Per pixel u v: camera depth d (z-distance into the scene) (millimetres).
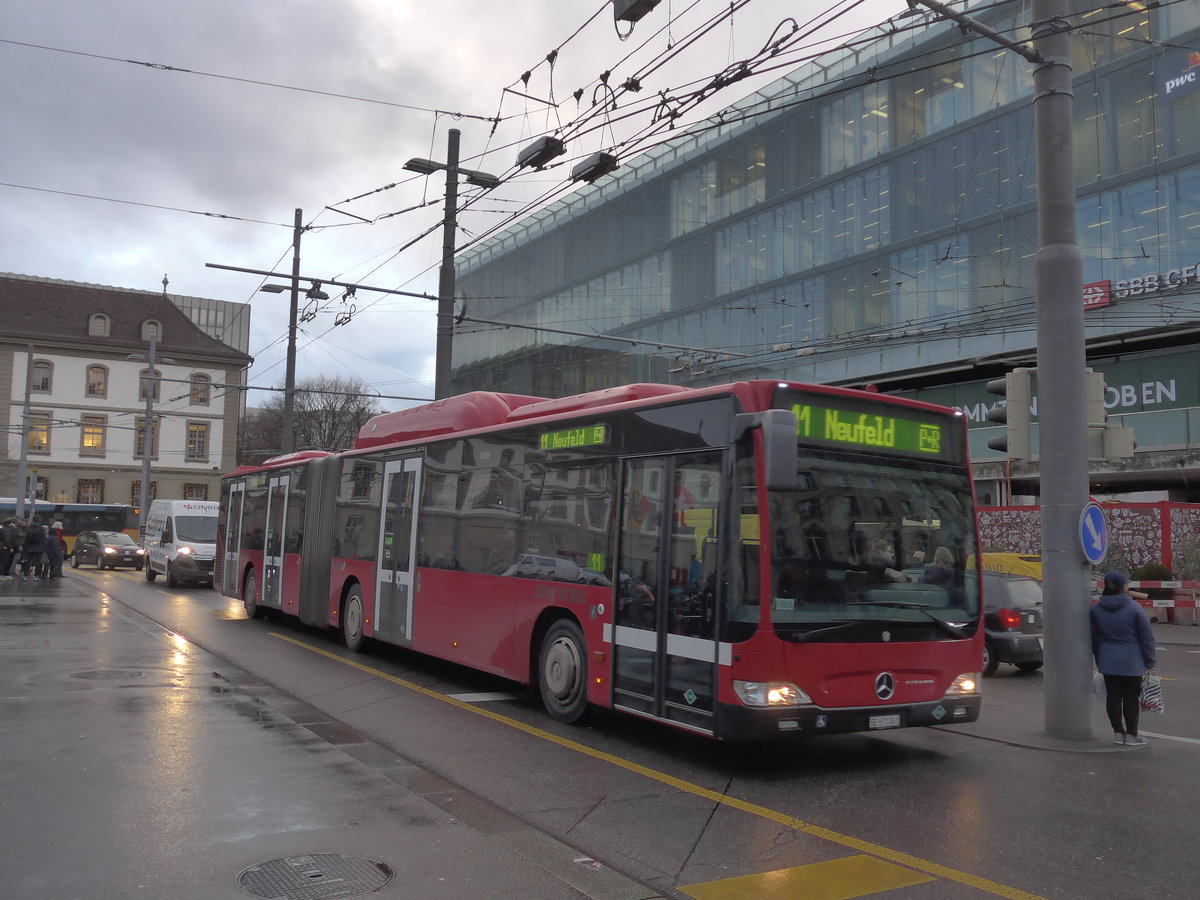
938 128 31500
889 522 7781
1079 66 28688
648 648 8039
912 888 5055
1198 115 26016
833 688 7234
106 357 64875
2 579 28703
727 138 38531
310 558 15844
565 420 9531
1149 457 27078
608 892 4902
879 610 7539
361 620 13742
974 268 30328
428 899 4688
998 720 9953
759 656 7023
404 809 6152
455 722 9227
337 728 8742
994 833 6027
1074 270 9344
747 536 7234
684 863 5402
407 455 12867
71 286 67000
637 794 6840
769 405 7422
